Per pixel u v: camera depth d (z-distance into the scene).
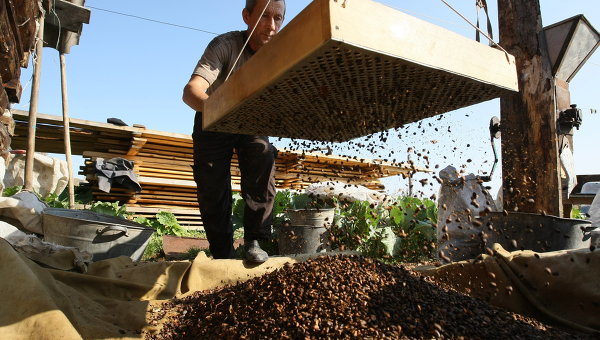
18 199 4.04
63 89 7.24
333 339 1.70
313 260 2.39
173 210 9.86
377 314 1.86
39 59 5.60
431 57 1.37
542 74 3.87
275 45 1.38
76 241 3.76
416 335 1.74
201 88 2.65
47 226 3.93
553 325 2.51
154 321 2.25
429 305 2.02
